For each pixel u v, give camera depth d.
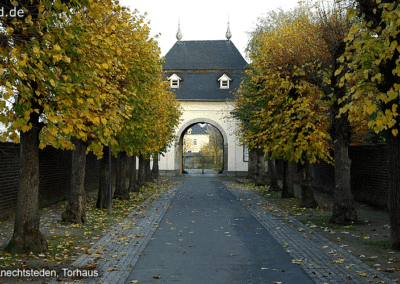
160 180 34.75
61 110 6.85
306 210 14.21
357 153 16.16
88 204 16.14
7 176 11.83
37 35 6.34
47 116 6.33
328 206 15.30
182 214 13.72
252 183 30.31
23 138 7.50
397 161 7.77
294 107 13.86
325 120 13.77
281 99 14.67
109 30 8.08
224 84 44.94
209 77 45.53
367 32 6.79
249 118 20.94
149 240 9.05
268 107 16.45
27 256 7.05
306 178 15.09
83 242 8.54
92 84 7.64
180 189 25.41
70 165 18.95
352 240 8.72
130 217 12.69
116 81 11.80
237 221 12.09
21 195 7.44
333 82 11.40
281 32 15.98
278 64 14.67
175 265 6.81
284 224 11.25
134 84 13.72
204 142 94.06
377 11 7.61
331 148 17.94
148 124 15.61
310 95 14.34
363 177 15.47
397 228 7.71
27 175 7.47
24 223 7.40
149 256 7.49
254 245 8.52
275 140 15.23
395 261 6.80
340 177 11.16
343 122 11.24
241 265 6.81
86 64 7.36
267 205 15.99
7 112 6.22
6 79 5.84
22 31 6.22
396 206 7.73
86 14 8.07
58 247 7.81
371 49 6.76
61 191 17.50
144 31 14.03
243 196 20.34
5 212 11.71
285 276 6.09
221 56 46.84
